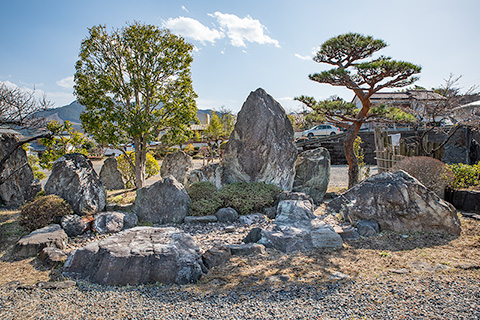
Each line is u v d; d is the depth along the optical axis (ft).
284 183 31.71
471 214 23.29
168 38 33.37
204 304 12.40
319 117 34.60
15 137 32.35
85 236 22.17
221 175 32.35
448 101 34.83
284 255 17.67
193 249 16.10
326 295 12.68
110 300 12.95
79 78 31.71
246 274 15.23
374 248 18.26
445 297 12.05
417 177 26.89
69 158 26.55
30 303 12.79
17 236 21.57
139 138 35.04
